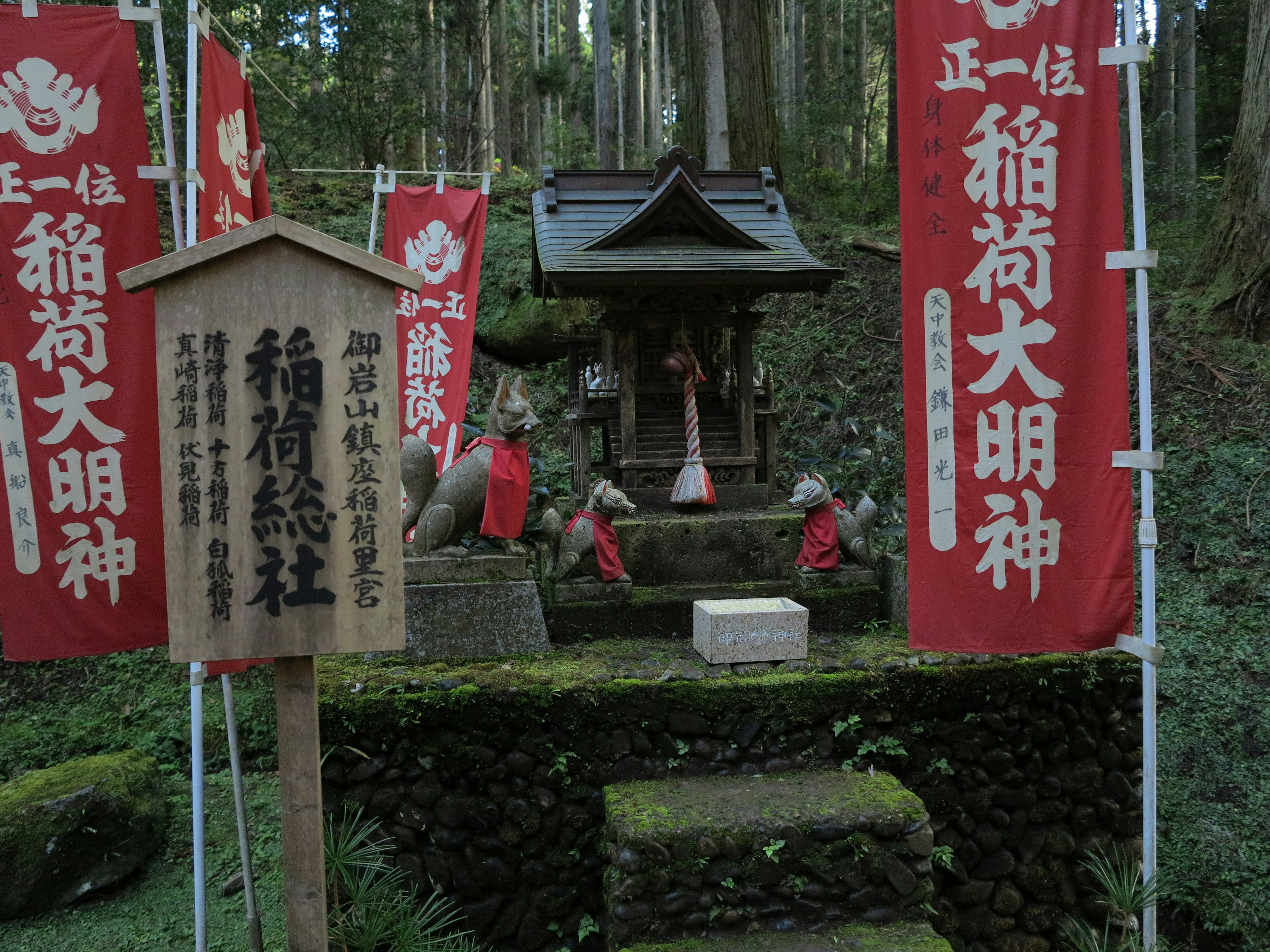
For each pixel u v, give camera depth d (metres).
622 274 5.30
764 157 10.89
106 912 4.25
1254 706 5.86
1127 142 10.53
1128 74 4.03
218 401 2.95
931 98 4.05
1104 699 4.86
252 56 12.84
